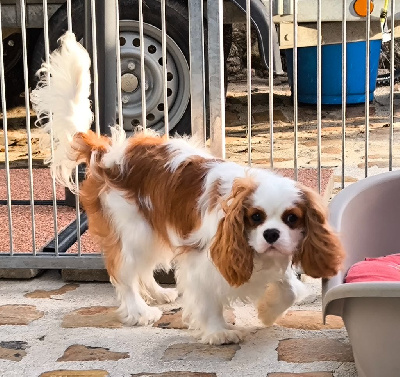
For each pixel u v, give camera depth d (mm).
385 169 2605
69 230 1972
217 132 1731
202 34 1697
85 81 1629
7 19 2771
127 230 1554
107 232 1585
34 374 1401
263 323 1552
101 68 2072
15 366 1431
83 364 1431
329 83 3553
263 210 1363
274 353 1443
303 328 1539
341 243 1433
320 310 1618
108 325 1585
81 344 1507
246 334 1521
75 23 2525
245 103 3742
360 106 3645
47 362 1442
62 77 1622
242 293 1473
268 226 1359
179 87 2641
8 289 1776
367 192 1637
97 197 1586
